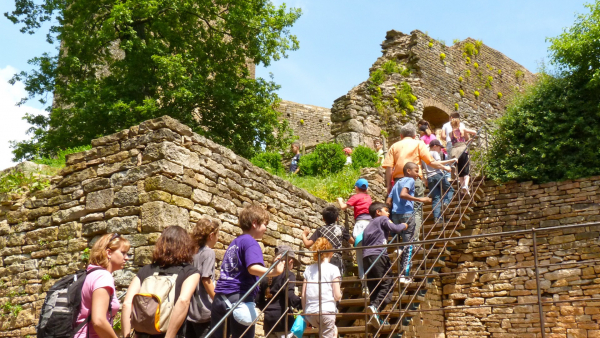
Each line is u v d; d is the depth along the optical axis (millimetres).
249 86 16688
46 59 16469
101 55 16391
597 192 10484
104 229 7070
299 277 9094
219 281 5055
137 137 7250
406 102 17469
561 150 11172
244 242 5066
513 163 11539
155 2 14797
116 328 6332
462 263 11281
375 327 6762
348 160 14391
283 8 16891
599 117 11156
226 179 7969
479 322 10742
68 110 15297
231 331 4961
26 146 15938
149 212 6746
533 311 10289
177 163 7098
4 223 8141
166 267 4457
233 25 16031
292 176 13508
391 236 8414
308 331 6836
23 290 7645
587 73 11648
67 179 7734
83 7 15930
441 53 19453
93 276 4262
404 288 7395
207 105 16469
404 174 8188
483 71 20984
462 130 10922
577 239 10375
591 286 9930
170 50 16062
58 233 7551
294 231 9328
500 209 11352
